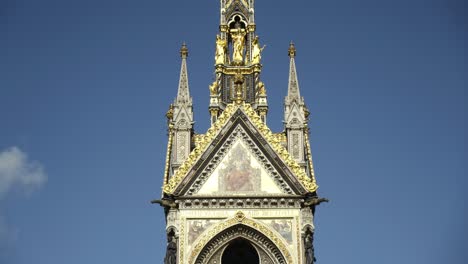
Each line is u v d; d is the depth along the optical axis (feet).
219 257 209.77
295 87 228.22
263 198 212.02
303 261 206.28
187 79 229.86
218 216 211.00
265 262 209.05
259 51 240.53
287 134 222.89
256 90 235.20
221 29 243.81
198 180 214.28
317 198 211.20
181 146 221.25
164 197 212.84
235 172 215.51
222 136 218.38
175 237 208.64
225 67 239.71
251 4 246.68
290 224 210.38
